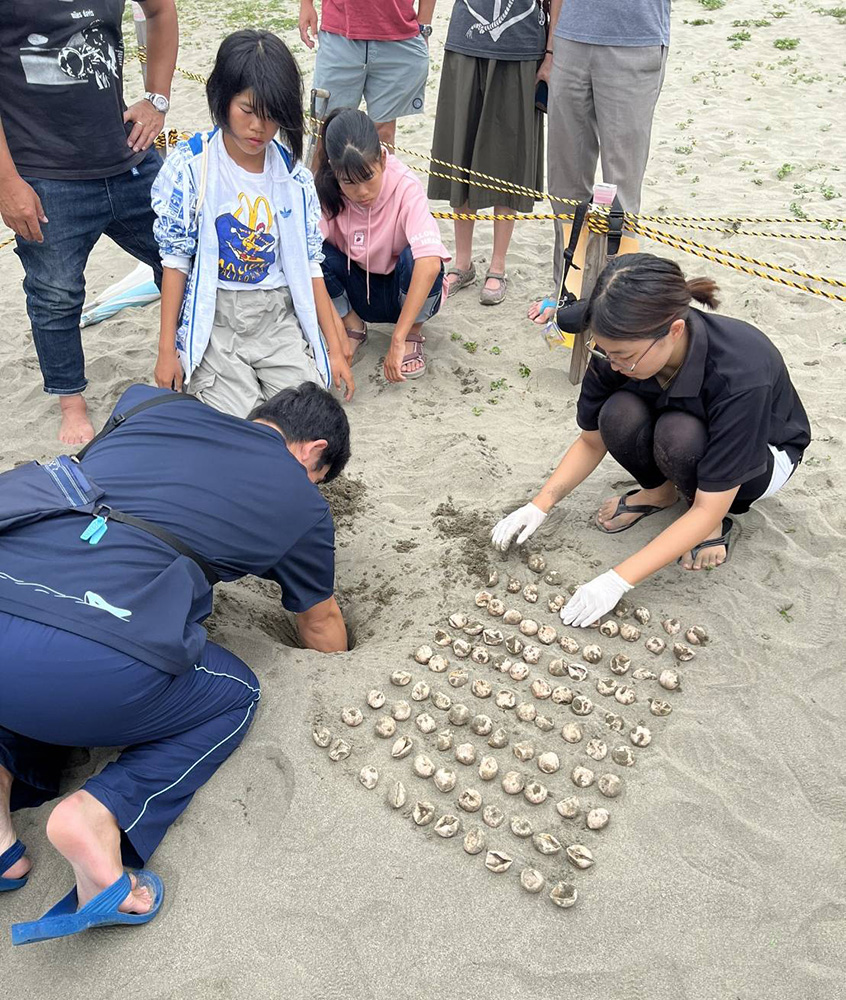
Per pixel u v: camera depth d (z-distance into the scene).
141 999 1.88
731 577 2.84
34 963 1.96
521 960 1.92
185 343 3.31
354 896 2.03
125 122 3.49
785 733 2.37
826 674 2.51
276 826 2.18
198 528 2.10
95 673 1.89
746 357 2.45
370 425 3.76
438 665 2.56
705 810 2.19
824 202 5.42
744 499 2.86
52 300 3.43
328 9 4.50
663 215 5.37
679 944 1.94
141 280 4.75
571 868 2.08
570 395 3.87
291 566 2.36
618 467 3.36
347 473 3.47
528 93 4.04
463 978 1.89
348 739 2.37
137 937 1.98
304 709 2.44
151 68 3.51
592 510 3.16
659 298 2.21
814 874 2.05
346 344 3.66
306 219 3.32
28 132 3.17
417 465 3.50
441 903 2.02
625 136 3.90
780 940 1.93
